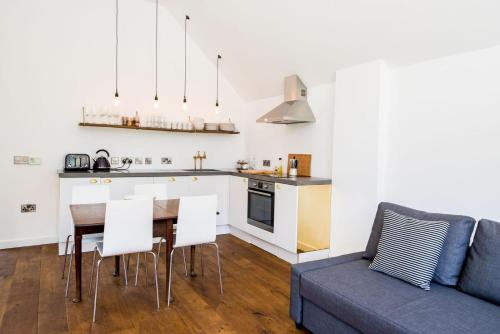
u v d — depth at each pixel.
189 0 4.32
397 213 2.51
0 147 4.02
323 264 2.48
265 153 5.18
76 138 4.43
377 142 3.25
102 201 3.45
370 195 3.33
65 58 4.31
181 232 2.84
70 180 3.86
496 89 2.48
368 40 3.11
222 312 2.60
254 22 3.89
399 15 2.71
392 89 3.21
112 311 2.56
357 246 3.48
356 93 3.46
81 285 2.96
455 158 2.73
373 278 2.22
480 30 2.45
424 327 1.62
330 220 3.80
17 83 4.07
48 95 4.24
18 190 4.14
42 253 3.90
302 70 4.11
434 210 2.88
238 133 5.36
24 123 4.13
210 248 4.29
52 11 4.21
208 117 5.39
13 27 4.02
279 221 3.84
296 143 4.53
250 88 5.26
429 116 2.92
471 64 2.62
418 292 2.02
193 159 5.30
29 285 2.99
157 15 4.87
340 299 1.98
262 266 3.65
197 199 2.86
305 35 3.55
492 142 2.51
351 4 2.88
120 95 4.68
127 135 4.77
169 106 5.05
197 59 5.24
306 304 2.31
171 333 2.28
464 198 2.68
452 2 2.39
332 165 3.77
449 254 2.15
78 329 2.30
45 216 4.29
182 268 3.55
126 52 4.69
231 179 4.88
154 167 4.99
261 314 2.58
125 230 2.57
